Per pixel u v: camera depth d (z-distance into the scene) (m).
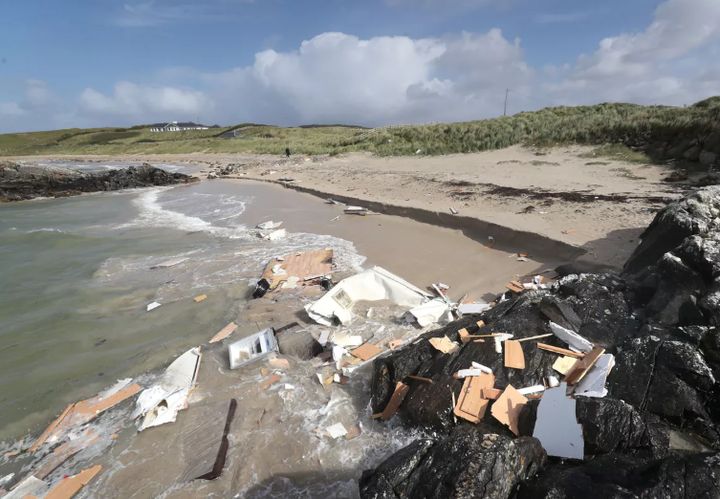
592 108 31.19
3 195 27.42
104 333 8.04
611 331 5.66
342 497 4.27
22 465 5.05
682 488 3.31
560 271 8.85
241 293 9.43
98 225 17.83
